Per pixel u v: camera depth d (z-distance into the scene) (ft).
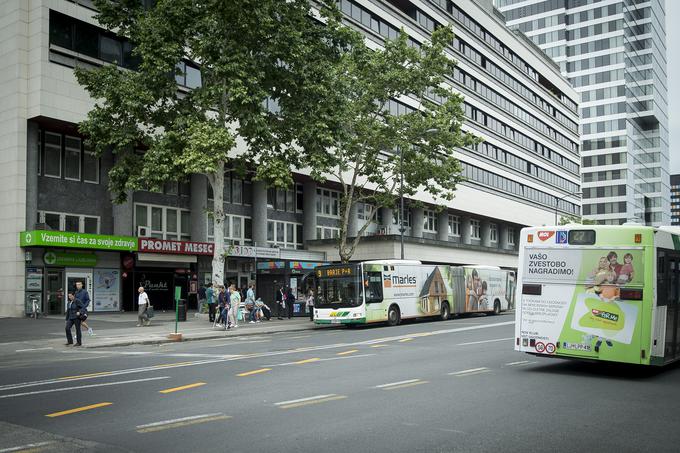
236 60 83.76
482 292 124.77
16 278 100.17
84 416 27.12
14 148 101.35
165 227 125.90
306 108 92.99
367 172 115.96
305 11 95.30
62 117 102.99
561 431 24.13
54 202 107.65
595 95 392.88
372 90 108.88
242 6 83.30
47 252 104.27
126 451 21.24
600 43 392.27
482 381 36.81
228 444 22.03
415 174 115.65
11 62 102.73
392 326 93.09
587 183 393.29
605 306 39.27
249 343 64.80
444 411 27.84
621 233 39.24
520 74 255.09
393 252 148.87
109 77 85.81
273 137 89.97
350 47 117.08
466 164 207.62
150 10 87.97
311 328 91.91
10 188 101.45
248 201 145.48
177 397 31.50
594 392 33.45
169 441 22.53
